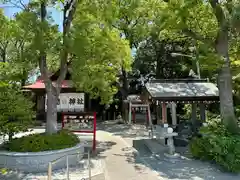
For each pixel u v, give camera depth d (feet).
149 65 83.82
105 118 79.41
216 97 34.83
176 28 33.76
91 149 35.22
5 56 57.26
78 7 30.50
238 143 25.11
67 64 32.73
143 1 46.91
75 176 23.32
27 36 26.14
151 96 34.83
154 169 26.03
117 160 29.58
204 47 30.55
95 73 35.40
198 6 33.78
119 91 79.92
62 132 30.94
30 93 69.36
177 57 75.77
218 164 26.96
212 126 30.68
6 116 27.53
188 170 25.54
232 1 29.09
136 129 56.54
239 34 32.04
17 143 26.89
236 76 40.70
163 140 36.37
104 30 31.58
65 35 26.84
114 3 32.07
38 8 29.12
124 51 34.42
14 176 23.25
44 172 24.61
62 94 64.54
